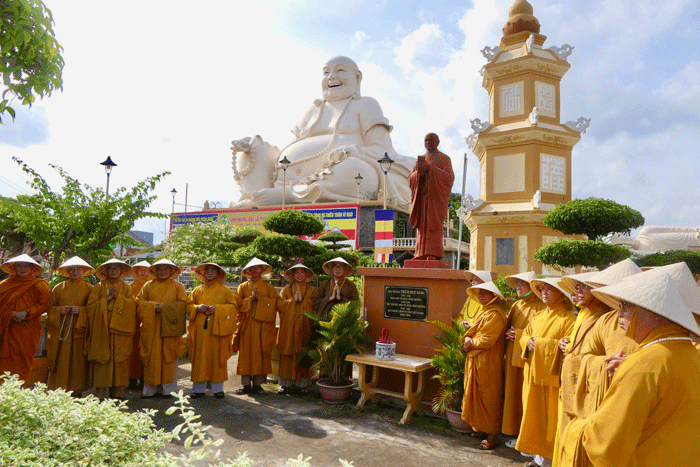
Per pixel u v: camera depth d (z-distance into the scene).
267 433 5.39
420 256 6.99
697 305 2.44
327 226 26.80
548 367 4.45
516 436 5.50
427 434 5.55
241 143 33.38
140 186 9.70
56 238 9.03
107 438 2.51
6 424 2.56
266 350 7.20
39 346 6.82
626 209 9.30
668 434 2.19
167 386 6.75
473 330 5.46
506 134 13.31
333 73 33.31
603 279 3.43
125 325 6.49
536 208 12.49
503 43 14.47
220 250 16.16
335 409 6.39
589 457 2.36
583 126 13.20
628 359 2.36
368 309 7.08
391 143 32.81
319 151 31.83
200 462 4.51
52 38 3.70
